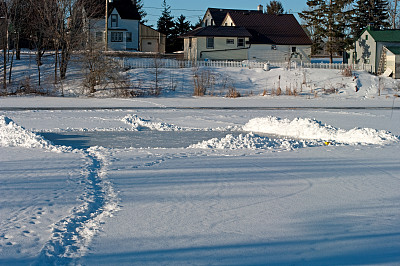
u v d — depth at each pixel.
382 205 9.22
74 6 49.88
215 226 7.84
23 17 56.59
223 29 68.94
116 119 26.89
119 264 6.20
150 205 9.10
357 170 12.67
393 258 6.44
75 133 21.00
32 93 47.50
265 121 22.23
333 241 7.13
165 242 7.05
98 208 8.89
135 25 73.69
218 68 59.03
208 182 11.11
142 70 55.53
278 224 7.97
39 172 12.10
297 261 6.35
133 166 13.02
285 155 15.08
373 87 55.53
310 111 33.72
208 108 35.72
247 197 9.78
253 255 6.55
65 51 50.81
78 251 6.66
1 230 7.51
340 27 73.38
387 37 67.62
